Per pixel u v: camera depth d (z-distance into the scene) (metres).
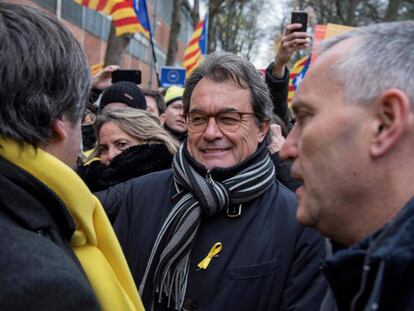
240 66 1.73
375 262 0.80
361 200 0.93
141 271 1.73
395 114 0.87
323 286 1.50
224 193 1.62
